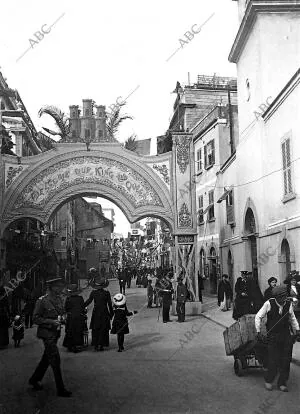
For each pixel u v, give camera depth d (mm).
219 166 27578
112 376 8375
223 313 18188
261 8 18109
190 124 34719
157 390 7352
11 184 18922
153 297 22672
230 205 23547
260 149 17797
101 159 19531
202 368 8914
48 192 19125
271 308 7383
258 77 18359
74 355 10547
